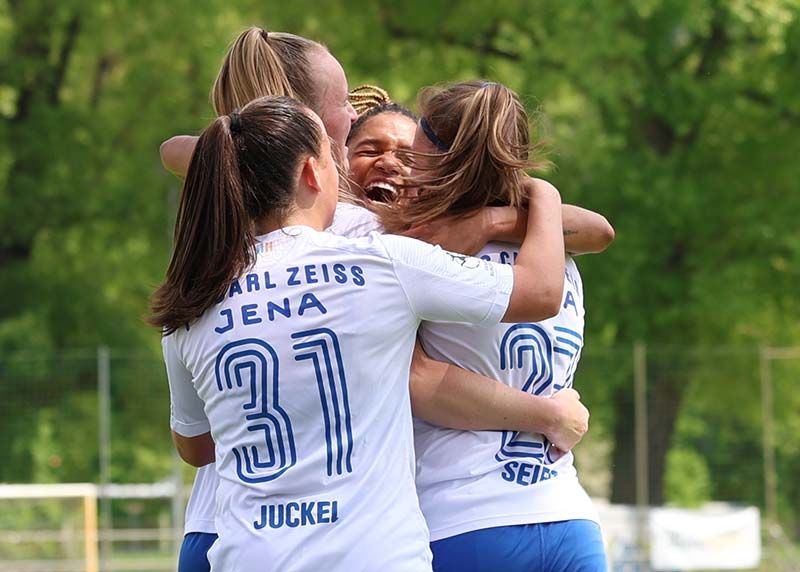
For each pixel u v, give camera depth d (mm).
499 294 5113
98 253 39188
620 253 31875
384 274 5027
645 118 34594
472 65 35219
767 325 34812
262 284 5035
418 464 5473
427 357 5523
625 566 25406
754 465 26859
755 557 25641
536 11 33438
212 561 5000
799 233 31969
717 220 33094
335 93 6207
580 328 5855
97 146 37562
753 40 34000
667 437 26312
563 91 34781
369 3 34688
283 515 4844
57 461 26875
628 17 31859
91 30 37688
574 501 5477
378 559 4746
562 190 32875
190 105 37906
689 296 32656
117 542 26047
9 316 38281
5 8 36531
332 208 5324
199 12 35656
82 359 27047
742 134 33812
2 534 25453
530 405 5426
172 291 5191
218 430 5082
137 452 27219
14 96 38375
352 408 4914
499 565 5258
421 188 5531
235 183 5105
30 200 36906
